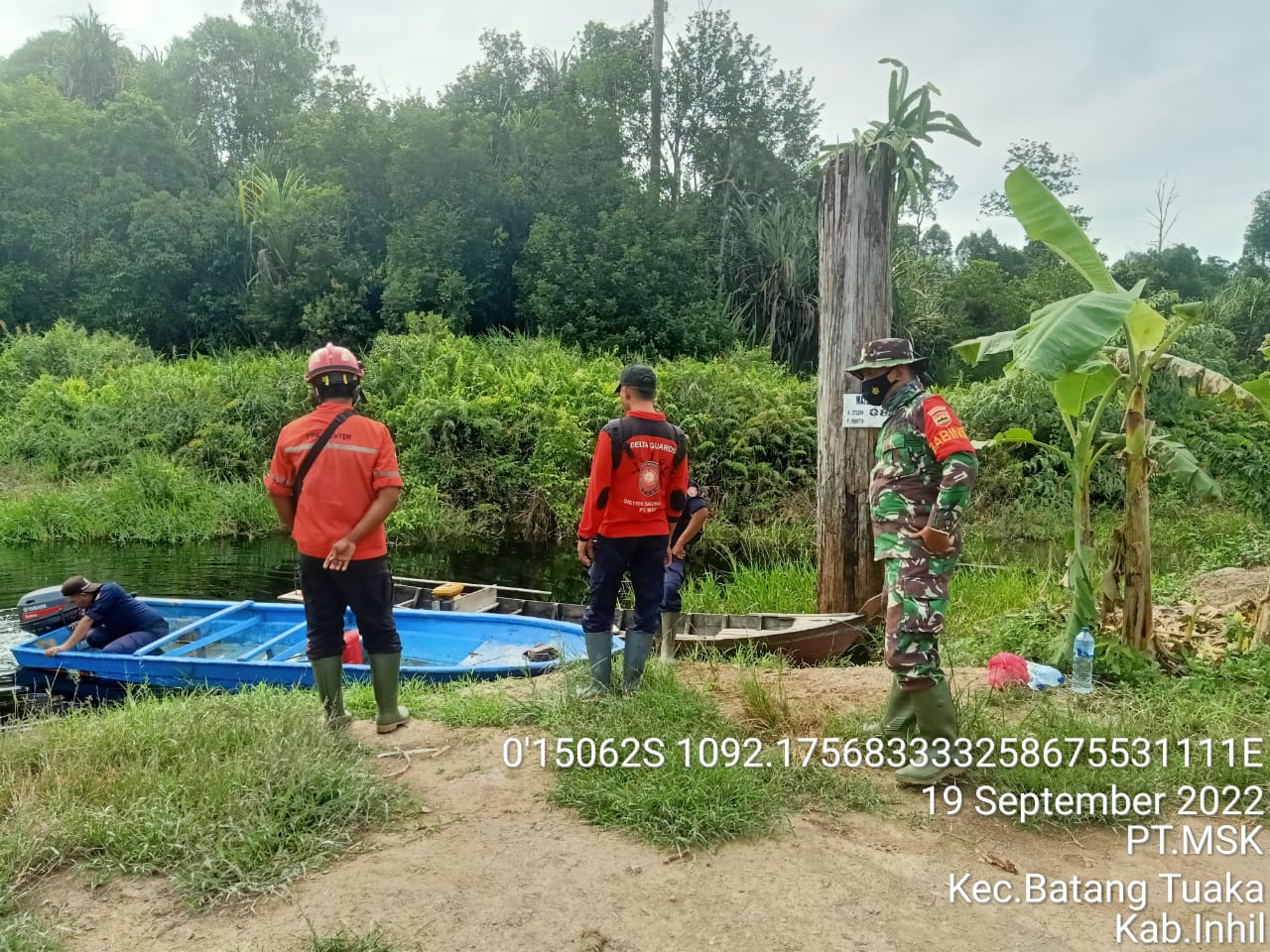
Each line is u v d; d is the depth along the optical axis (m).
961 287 24.77
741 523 15.57
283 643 7.78
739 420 16.25
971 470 3.43
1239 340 23.25
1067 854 3.26
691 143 25.23
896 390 3.72
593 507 4.48
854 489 7.75
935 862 3.15
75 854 3.10
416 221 21.59
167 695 6.02
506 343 19.78
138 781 3.46
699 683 5.11
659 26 24.78
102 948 2.61
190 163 27.28
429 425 16.16
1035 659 5.78
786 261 22.00
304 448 3.99
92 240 25.27
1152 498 14.94
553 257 20.62
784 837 3.29
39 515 14.48
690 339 20.06
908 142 7.24
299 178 23.84
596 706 4.36
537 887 2.91
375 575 4.11
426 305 21.22
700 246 21.97
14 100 26.30
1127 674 5.24
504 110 24.19
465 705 4.60
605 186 21.89
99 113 26.70
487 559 13.60
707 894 2.88
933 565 3.60
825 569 7.96
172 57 31.55
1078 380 5.64
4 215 24.25
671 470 4.62
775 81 25.11
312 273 22.23
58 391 18.59
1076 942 2.70
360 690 5.14
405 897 2.84
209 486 16.06
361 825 3.34
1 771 3.70
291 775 3.45
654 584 4.63
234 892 2.85
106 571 11.95
